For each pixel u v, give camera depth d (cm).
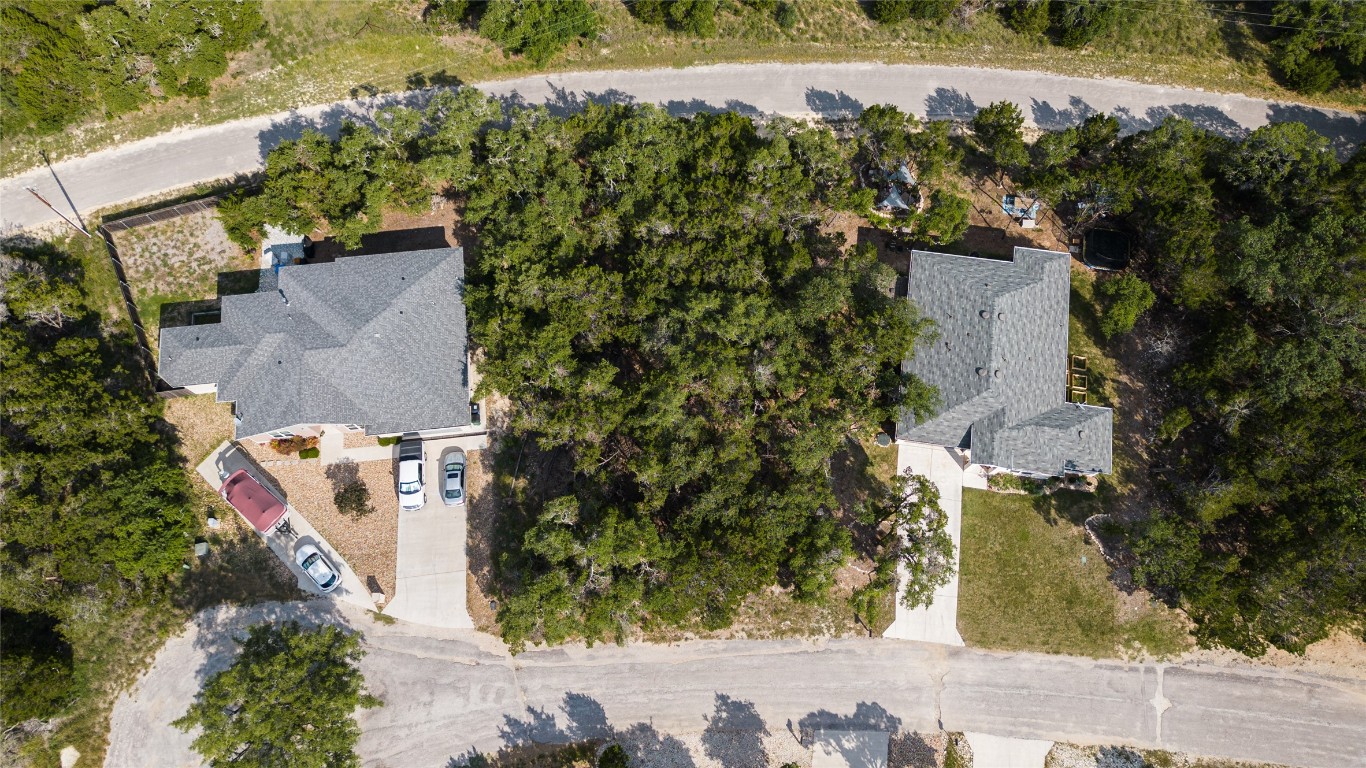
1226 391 5172
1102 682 5203
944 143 5675
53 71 5553
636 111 5534
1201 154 5556
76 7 5581
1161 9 6538
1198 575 4744
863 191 5394
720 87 6294
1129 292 5319
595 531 4684
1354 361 4941
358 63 6166
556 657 5203
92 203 5797
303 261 5647
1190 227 5256
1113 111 6331
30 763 4850
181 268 5634
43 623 4972
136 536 4834
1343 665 5197
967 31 6544
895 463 5472
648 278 5169
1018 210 5897
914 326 5075
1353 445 4784
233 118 6003
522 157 5294
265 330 5188
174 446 5369
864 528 5356
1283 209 5516
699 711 5141
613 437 5312
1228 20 6512
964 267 5425
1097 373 5622
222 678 4328
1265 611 4738
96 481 4931
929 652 5234
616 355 5516
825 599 5231
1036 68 6444
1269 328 5506
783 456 5034
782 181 5309
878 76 6359
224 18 5819
